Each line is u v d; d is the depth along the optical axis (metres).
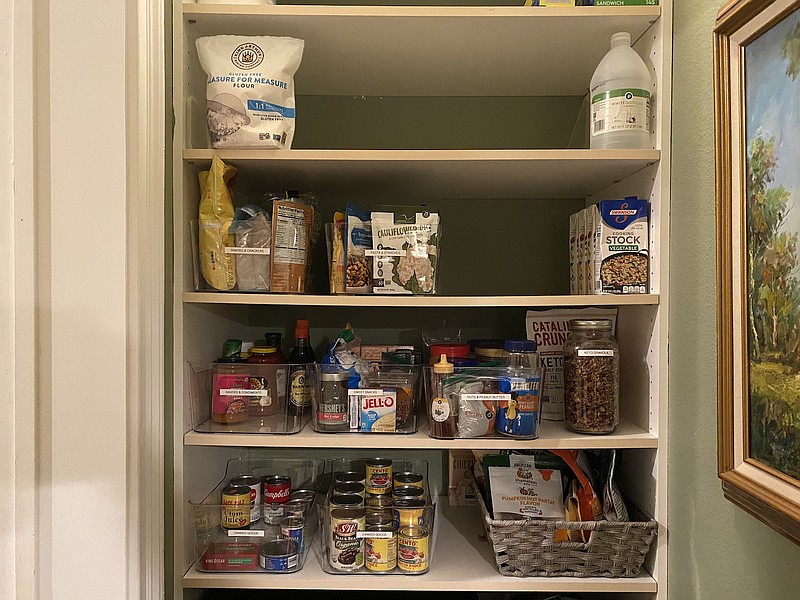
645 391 1.41
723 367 1.04
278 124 1.30
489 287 1.75
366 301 1.32
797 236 0.86
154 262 1.18
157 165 1.19
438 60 1.50
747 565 1.03
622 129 1.32
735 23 0.99
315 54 1.47
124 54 1.11
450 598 1.57
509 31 1.36
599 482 1.46
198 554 1.36
